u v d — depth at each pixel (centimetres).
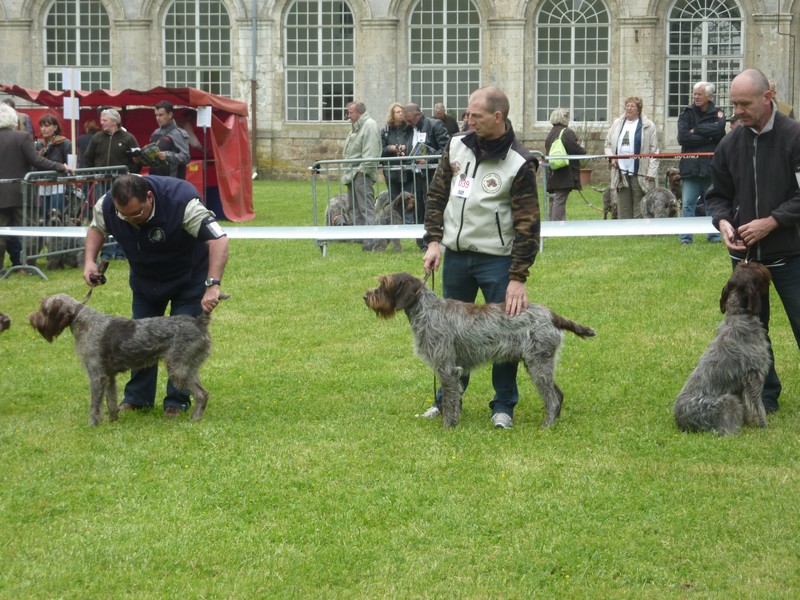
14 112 1266
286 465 582
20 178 1234
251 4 3058
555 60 3022
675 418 638
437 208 662
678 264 1191
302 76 3103
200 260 695
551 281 1124
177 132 1525
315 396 738
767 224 626
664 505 515
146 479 565
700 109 1346
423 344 641
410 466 577
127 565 459
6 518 512
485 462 582
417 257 1309
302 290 1117
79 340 660
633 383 749
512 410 662
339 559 464
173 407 692
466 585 439
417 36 3055
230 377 794
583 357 822
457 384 644
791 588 429
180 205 657
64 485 556
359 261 1291
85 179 1304
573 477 555
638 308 987
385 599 427
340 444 618
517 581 443
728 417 617
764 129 632
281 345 895
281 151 3114
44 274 1228
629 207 1486
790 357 810
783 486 534
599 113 3023
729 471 557
